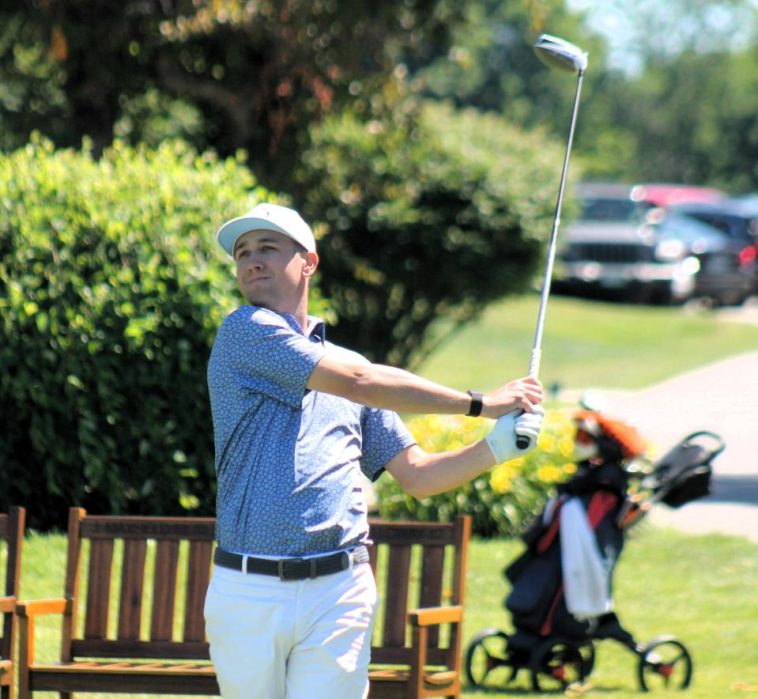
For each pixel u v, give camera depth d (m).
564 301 110.56
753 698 25.69
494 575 35.00
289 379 15.95
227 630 16.12
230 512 16.09
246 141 58.03
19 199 34.69
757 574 35.97
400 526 22.12
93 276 33.97
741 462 50.91
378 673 20.61
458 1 57.88
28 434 34.62
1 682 20.92
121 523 22.28
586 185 115.06
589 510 26.47
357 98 58.34
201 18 53.03
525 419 16.42
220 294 34.50
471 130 66.31
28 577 31.33
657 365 82.00
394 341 64.56
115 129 55.88
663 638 26.81
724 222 120.06
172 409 34.66
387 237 61.47
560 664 26.56
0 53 56.25
